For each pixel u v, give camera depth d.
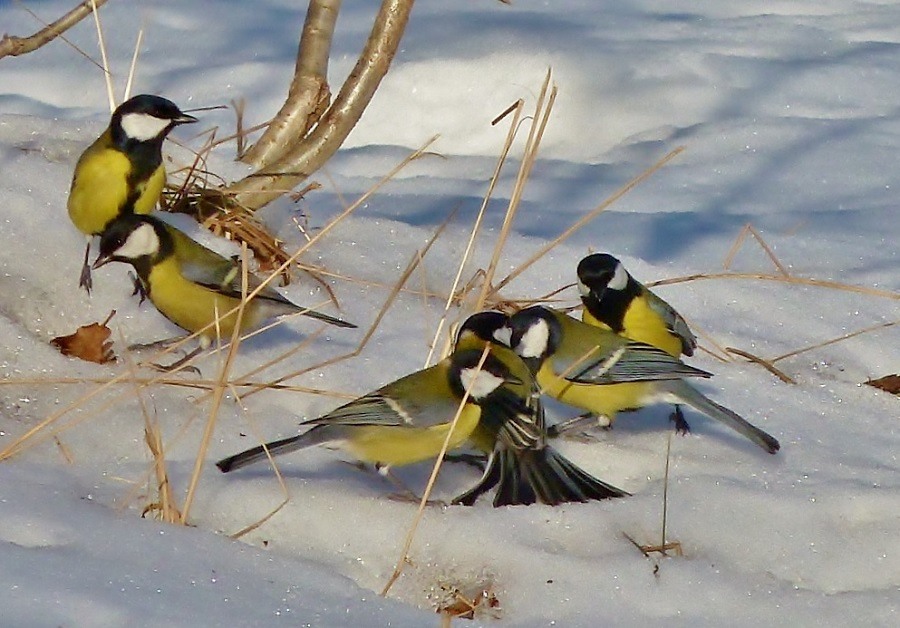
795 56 20.22
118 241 9.72
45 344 9.73
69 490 7.69
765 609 7.28
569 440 9.36
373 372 9.95
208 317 9.98
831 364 11.17
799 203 15.54
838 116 18.33
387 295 11.53
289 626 6.22
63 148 12.87
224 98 18.14
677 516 8.08
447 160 17.12
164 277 9.82
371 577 7.53
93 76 18.56
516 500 8.14
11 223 11.10
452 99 18.30
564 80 18.55
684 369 9.32
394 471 8.79
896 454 9.38
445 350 9.32
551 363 9.59
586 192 15.91
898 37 21.30
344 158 16.92
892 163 16.77
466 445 9.18
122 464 8.25
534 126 10.00
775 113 18.42
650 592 7.35
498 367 8.30
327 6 12.98
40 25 20.09
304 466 8.54
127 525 7.17
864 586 7.75
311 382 9.73
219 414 9.09
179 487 7.97
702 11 22.42
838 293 12.59
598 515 8.02
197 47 19.81
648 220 14.88
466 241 13.02
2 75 18.55
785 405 10.17
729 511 8.18
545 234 14.28
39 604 6.04
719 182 16.27
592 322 10.63
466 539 7.66
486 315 9.02
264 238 12.00
